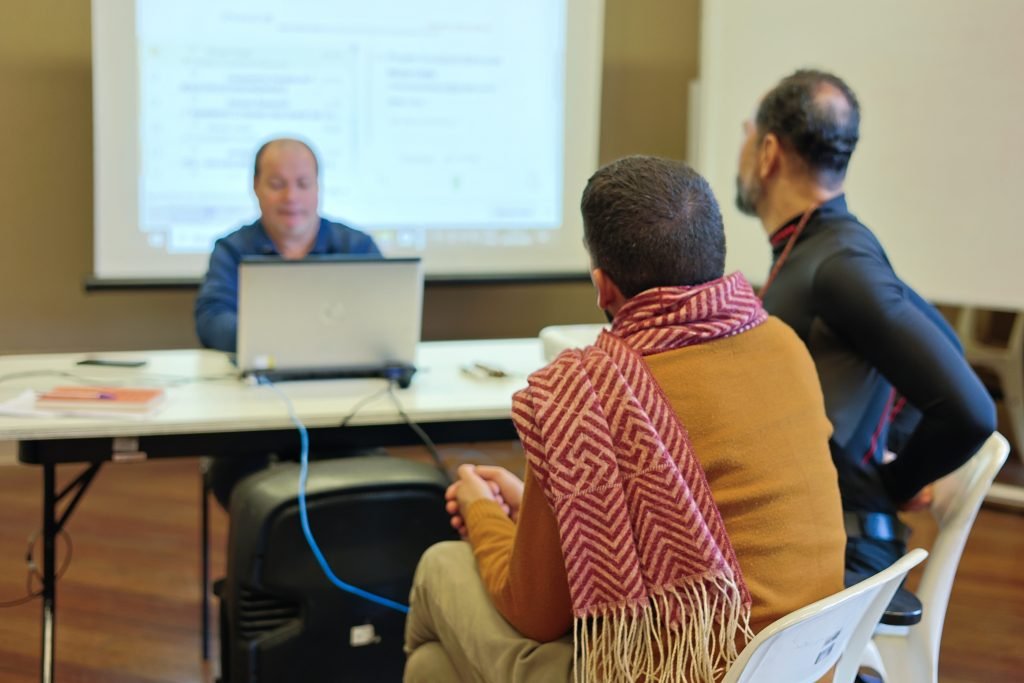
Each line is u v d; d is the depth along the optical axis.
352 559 1.80
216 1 3.72
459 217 4.03
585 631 1.22
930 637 1.66
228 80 3.76
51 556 1.95
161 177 3.74
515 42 3.98
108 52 3.64
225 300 2.59
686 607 1.20
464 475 1.61
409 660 1.59
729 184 3.96
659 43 4.30
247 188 3.83
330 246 2.75
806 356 1.38
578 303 4.38
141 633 2.54
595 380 1.24
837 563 1.34
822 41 3.67
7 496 3.52
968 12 3.34
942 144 3.44
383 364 2.23
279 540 1.75
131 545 3.11
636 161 1.33
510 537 1.45
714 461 1.25
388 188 3.95
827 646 1.25
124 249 3.74
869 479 1.72
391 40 3.88
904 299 1.67
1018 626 2.67
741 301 1.32
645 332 1.28
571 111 4.05
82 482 2.03
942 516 1.71
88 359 2.42
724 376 1.28
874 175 3.60
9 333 3.89
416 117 3.94
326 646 1.82
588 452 1.21
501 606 1.36
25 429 1.83
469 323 4.28
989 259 3.38
